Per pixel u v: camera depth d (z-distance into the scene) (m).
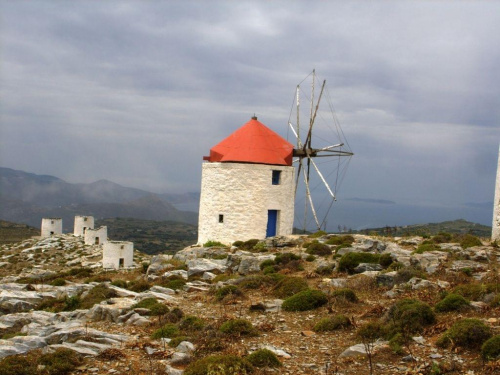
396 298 17.02
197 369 11.09
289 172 38.44
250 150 37.66
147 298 19.17
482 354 11.14
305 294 17.05
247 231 36.38
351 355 12.16
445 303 14.75
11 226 134.62
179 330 14.80
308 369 11.56
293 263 23.92
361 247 26.33
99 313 17.70
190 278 25.11
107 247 57.12
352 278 20.34
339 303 16.67
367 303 16.80
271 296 19.17
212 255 31.77
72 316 18.62
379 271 21.20
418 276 18.97
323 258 25.88
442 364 10.93
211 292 20.72
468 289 16.27
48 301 23.14
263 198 36.69
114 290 22.73
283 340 13.85
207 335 13.77
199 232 38.44
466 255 21.94
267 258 25.73
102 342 14.00
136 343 13.58
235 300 18.48
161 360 12.32
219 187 36.88
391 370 11.16
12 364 11.98
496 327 12.82
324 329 14.54
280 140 40.44
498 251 22.52
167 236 175.62
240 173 36.50
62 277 37.53
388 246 25.72
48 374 11.57
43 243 79.12
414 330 13.34
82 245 77.69
